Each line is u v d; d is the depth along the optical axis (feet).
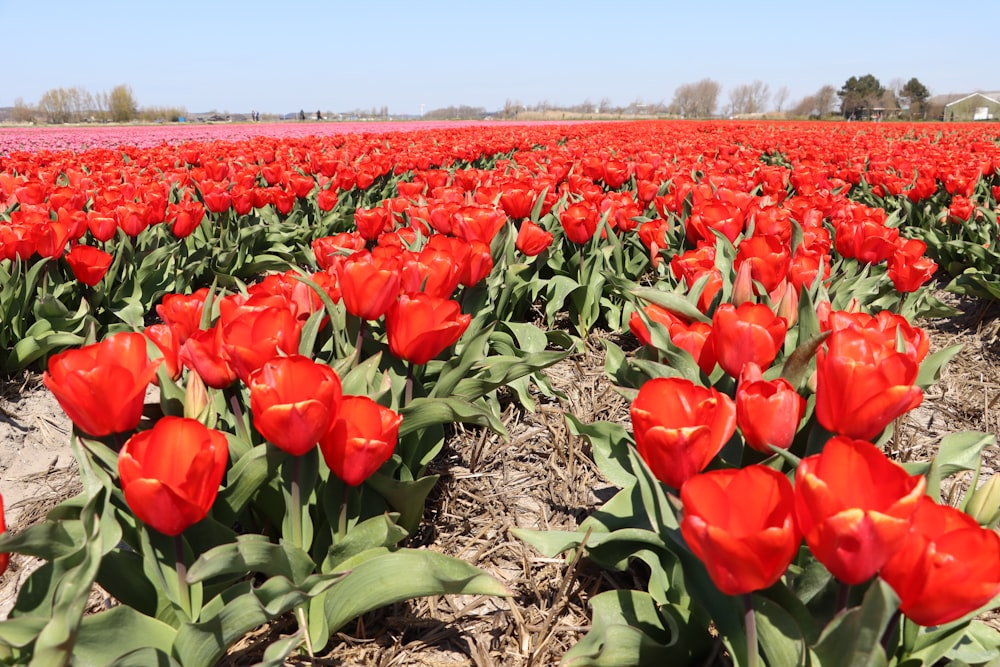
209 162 25.80
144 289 18.29
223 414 8.38
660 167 27.61
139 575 6.58
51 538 5.77
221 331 6.79
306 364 5.76
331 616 7.11
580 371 14.58
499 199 17.03
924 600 4.18
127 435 6.70
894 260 12.42
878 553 4.05
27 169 28.99
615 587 8.63
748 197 16.49
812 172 26.18
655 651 6.32
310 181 22.85
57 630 4.82
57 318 15.10
